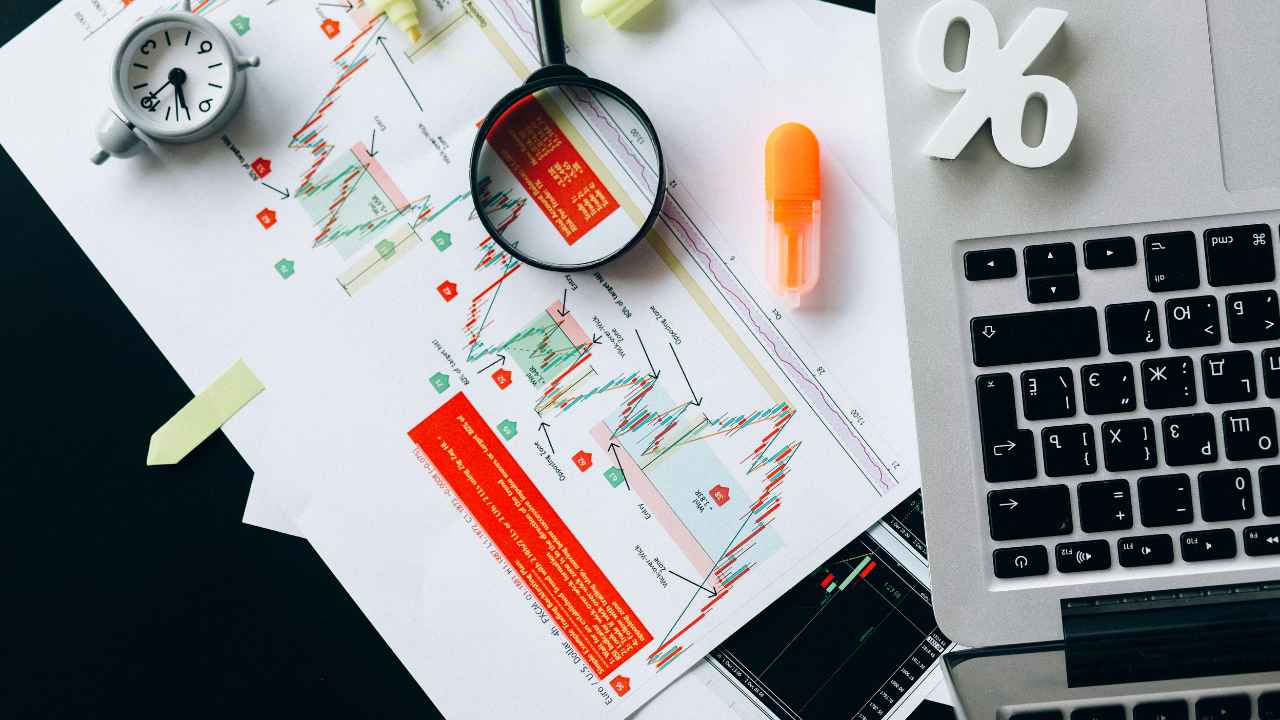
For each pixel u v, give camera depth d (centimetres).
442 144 53
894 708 53
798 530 53
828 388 53
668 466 53
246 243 54
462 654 54
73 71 54
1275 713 40
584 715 53
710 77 52
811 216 51
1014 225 42
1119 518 42
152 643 55
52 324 55
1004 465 42
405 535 54
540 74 50
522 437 54
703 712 53
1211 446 42
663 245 53
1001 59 42
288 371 54
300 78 53
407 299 54
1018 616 43
